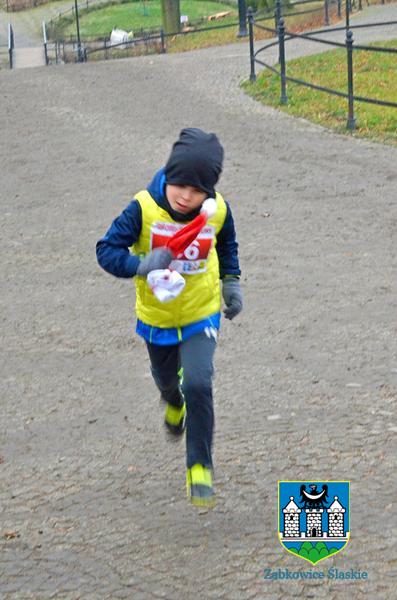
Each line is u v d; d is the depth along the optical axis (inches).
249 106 932.0
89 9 3149.6
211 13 2888.8
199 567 239.1
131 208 249.8
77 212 613.6
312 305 430.3
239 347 387.9
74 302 457.4
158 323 255.9
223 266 266.7
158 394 347.9
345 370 357.1
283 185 647.8
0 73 1257.4
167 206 246.5
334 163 705.0
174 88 1051.9
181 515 263.4
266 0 2081.7
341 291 446.3
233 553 244.2
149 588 231.8
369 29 1445.6
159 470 290.5
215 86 1050.1
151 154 756.6
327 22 1675.7
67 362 385.1
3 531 260.5
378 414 317.4
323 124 839.7
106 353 392.8
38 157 775.1
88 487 282.5
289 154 737.0
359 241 522.3
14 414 338.0
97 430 320.8
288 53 1240.8
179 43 2100.1
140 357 386.3
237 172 686.5
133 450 304.7
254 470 285.0
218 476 282.7
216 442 304.0
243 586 230.7
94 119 910.4
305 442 300.5
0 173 733.3
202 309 256.1
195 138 241.9
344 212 579.2
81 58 2102.6
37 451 307.9
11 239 567.2
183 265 249.4
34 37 2962.6
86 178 697.6
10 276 503.5
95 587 233.3
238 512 263.4
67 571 240.5
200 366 250.4
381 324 402.6
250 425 315.0
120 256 246.1
